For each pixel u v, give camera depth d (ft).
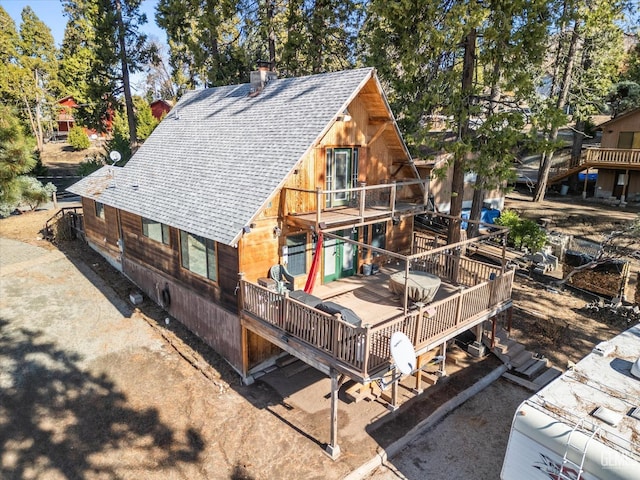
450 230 58.54
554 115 46.75
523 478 25.11
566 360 45.24
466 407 38.29
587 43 83.82
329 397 38.83
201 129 57.98
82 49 164.14
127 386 39.19
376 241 54.34
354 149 48.29
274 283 39.68
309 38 86.12
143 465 30.83
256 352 41.19
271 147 43.47
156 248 52.26
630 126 99.50
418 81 57.93
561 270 66.69
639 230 57.67
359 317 37.19
